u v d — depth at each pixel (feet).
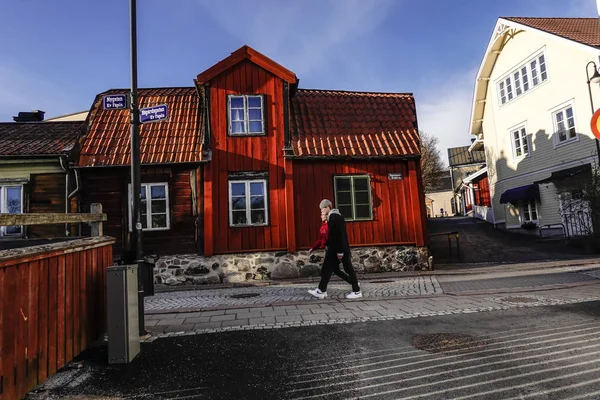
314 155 36.81
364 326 16.51
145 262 16.37
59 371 12.03
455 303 20.92
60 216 12.73
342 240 23.29
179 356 13.26
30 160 34.99
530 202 64.34
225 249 35.17
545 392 9.87
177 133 37.29
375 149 38.42
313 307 20.86
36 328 10.85
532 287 25.21
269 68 37.86
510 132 68.54
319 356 13.01
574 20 64.69
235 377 11.39
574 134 54.75
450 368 11.66
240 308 21.11
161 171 35.78
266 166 36.63
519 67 65.10
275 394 10.19
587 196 45.73
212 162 35.88
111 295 12.85
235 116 37.29
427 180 146.30
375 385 10.59
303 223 36.76
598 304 19.47
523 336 14.61
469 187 118.52
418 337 14.82
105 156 34.73
